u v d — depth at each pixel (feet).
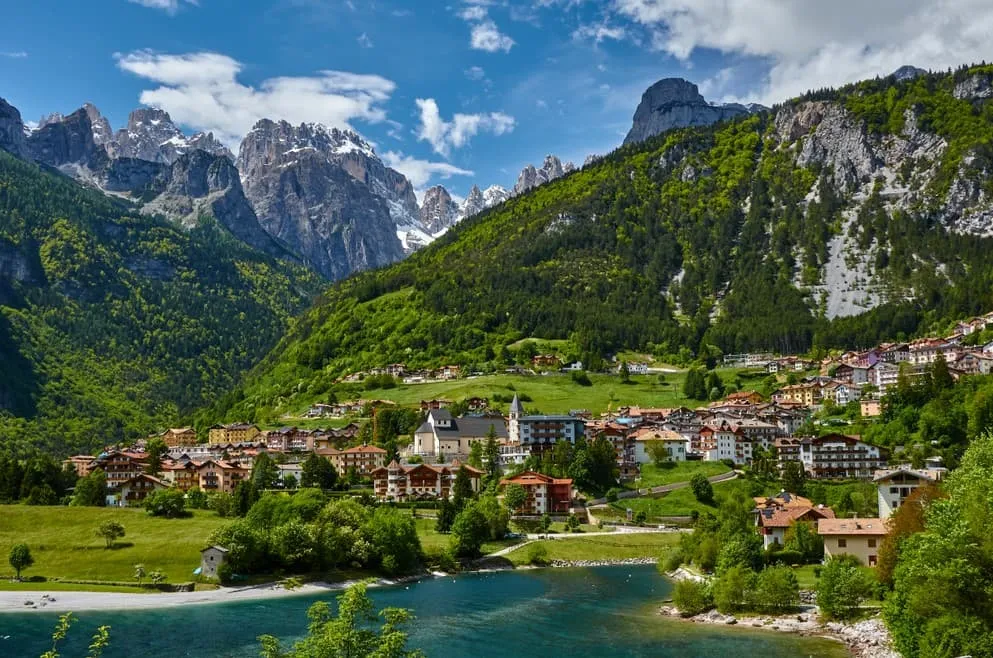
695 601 456.86
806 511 571.69
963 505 298.76
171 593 528.22
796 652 366.63
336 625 212.02
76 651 383.65
